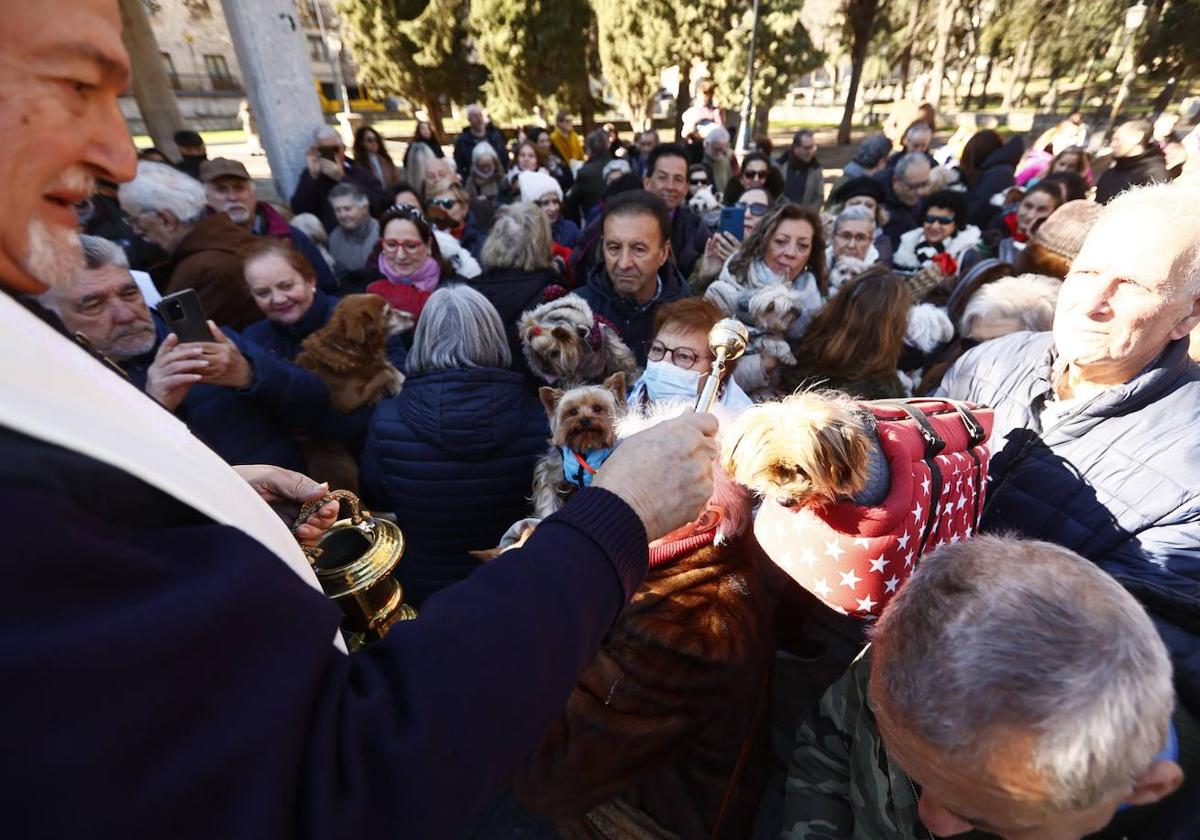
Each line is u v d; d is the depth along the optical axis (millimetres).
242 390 1767
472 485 1771
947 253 3748
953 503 1079
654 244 2393
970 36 23406
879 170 6449
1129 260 1102
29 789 313
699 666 994
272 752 367
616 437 1519
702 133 9609
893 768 859
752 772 1179
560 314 2088
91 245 1670
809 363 2018
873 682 721
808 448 900
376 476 1982
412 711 426
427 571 1926
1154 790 643
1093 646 587
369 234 4148
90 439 379
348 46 17391
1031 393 1431
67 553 333
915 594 690
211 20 25094
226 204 3535
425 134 8648
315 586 603
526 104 16891
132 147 449
